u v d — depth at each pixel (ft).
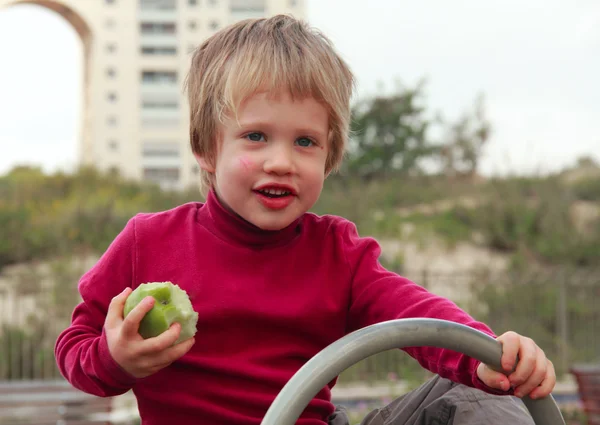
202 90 4.40
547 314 27.17
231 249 4.36
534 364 3.21
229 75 4.14
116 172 53.52
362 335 3.01
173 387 4.20
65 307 25.22
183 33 128.67
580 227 39.01
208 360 4.18
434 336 3.12
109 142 124.06
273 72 4.05
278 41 4.35
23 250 36.06
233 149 4.08
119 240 4.49
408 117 62.08
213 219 4.44
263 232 4.36
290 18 4.84
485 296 27.61
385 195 49.21
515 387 3.27
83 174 50.83
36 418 12.12
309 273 4.43
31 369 23.84
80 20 124.57
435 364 3.78
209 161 4.42
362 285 4.48
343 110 4.34
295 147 4.08
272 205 4.01
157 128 126.21
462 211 44.09
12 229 37.35
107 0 125.18
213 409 4.14
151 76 127.85
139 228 4.50
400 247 39.58
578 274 28.86
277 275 4.36
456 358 3.60
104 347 3.26
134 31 125.90
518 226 39.58
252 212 4.05
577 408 18.38
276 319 4.26
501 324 27.02
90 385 3.60
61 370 4.01
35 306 25.67
